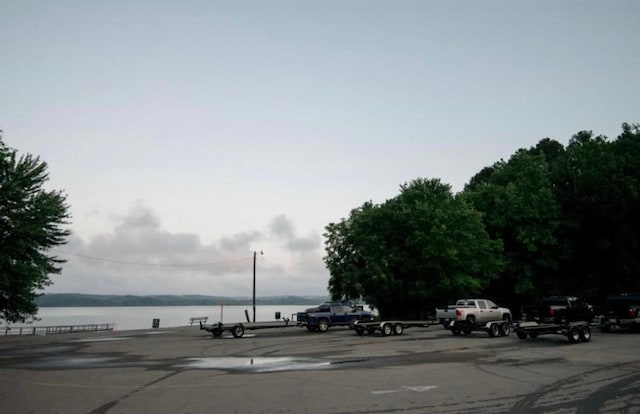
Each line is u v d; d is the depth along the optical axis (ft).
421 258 152.25
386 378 45.93
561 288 172.35
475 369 51.55
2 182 117.08
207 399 36.88
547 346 74.64
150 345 85.25
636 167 170.91
